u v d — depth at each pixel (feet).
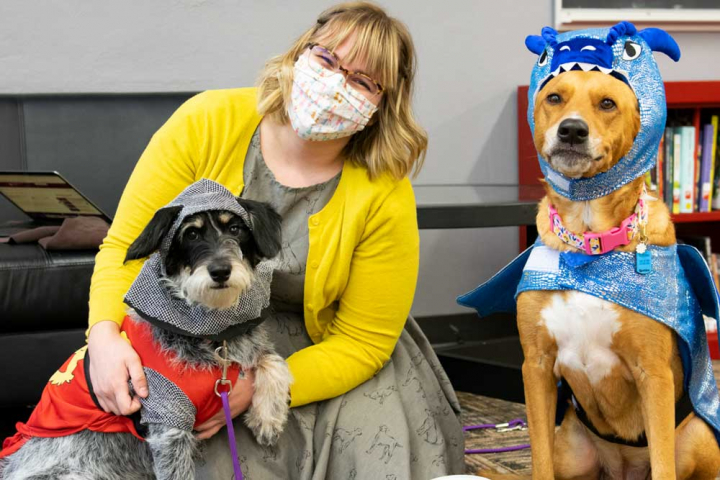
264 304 5.33
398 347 6.83
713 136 12.16
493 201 9.16
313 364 6.09
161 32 10.87
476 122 12.39
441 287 12.39
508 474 6.83
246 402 5.47
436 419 6.84
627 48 5.26
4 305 7.78
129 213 6.08
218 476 5.54
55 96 9.97
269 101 5.98
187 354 5.10
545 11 12.47
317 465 5.89
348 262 6.16
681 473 5.98
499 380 9.54
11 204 9.80
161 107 10.23
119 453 5.35
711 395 5.82
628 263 5.41
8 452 5.49
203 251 4.83
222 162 6.11
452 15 12.06
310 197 6.23
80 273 7.95
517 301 5.83
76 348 8.15
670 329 5.43
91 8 10.57
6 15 10.26
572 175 5.29
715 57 13.30
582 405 6.04
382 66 5.79
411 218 6.37
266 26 11.27
